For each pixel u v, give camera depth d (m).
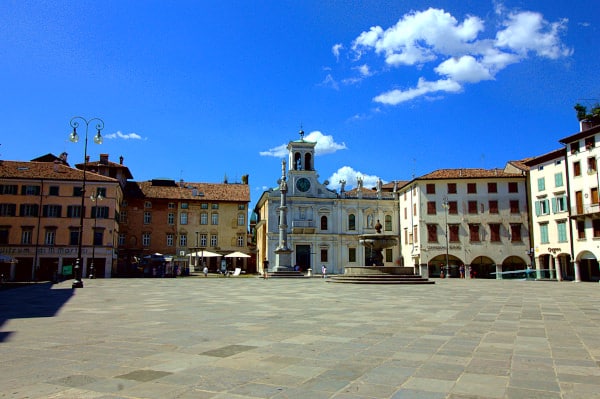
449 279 54.81
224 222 77.00
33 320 14.33
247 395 6.31
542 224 55.16
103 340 10.52
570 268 52.94
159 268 64.56
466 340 10.51
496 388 6.64
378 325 12.97
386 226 76.19
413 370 7.70
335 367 7.90
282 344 9.99
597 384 6.84
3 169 60.62
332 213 75.38
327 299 22.39
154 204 75.19
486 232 62.25
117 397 6.20
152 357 8.67
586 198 47.62
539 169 56.19
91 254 60.53
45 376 7.28
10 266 58.53
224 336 11.05
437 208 63.88
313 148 76.69
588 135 47.56
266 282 43.94
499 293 26.83
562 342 10.26
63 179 60.97
